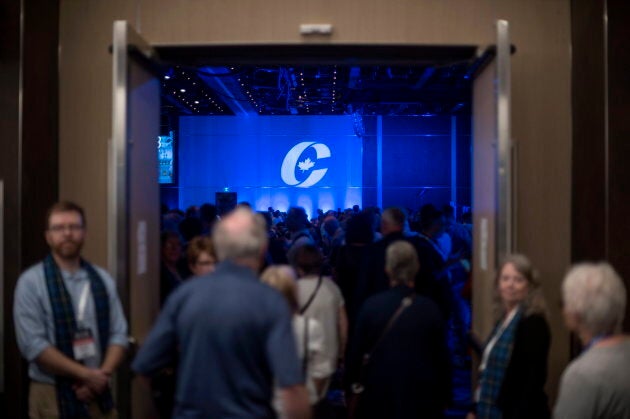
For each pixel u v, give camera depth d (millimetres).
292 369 2332
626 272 3840
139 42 3846
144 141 3977
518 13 4293
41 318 3303
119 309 3529
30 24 3986
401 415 3547
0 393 3881
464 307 6832
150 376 2562
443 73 13141
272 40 4266
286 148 22688
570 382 2027
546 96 4285
